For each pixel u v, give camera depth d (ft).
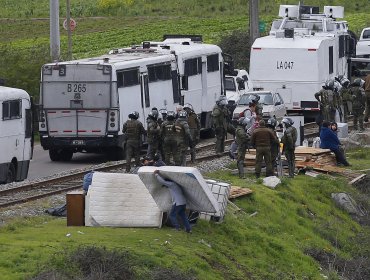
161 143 262.26
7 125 271.08
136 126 271.90
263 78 410.11
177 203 190.39
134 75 320.50
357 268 229.25
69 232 184.34
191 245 186.70
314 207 261.85
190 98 358.23
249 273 192.85
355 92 371.76
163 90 338.95
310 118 414.82
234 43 561.02
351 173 298.35
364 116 392.88
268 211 240.32
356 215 274.57
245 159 280.92
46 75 311.27
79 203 194.39
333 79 402.11
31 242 171.12
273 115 354.74
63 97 310.86
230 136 377.09
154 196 192.85
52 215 209.97
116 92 309.01
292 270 210.79
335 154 309.01
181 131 257.96
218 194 209.87
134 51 350.02
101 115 309.63
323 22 435.94
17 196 236.63
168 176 189.57
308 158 294.87
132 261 164.04
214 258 187.32
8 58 401.90
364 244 252.21
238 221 219.82
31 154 287.89
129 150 272.51
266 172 267.80
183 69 352.28
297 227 241.35
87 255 158.51
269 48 408.05
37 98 392.88
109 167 285.43
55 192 241.35
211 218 208.85
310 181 278.87
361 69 466.70
